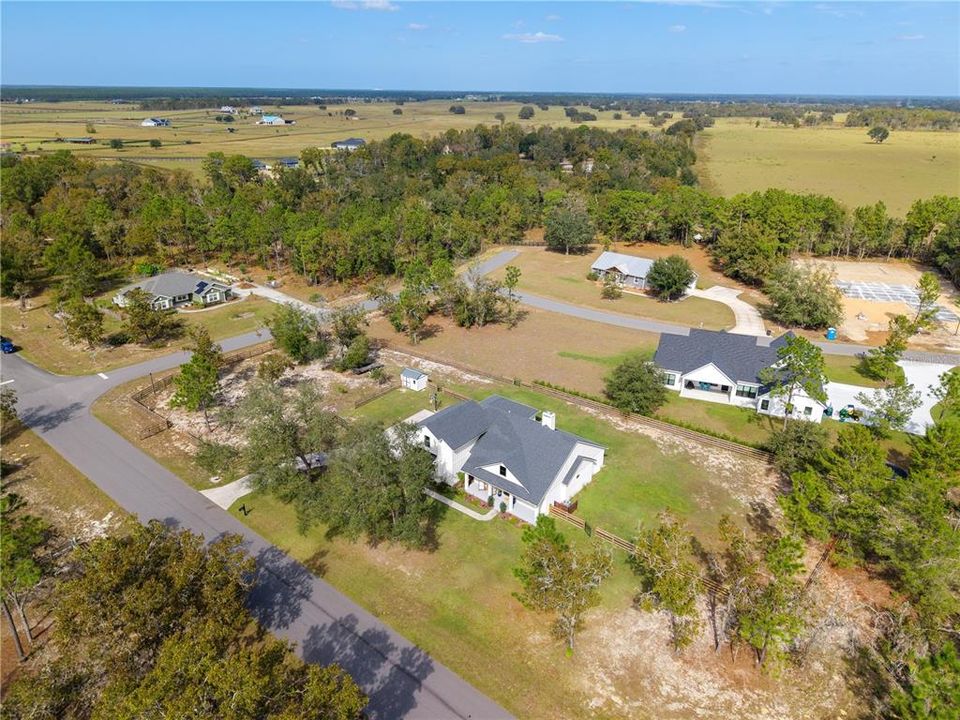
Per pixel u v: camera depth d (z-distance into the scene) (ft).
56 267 269.85
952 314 245.04
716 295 279.69
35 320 239.71
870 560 114.93
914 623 96.94
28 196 379.55
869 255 332.80
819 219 327.06
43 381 189.78
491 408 146.30
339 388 185.57
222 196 363.15
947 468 115.34
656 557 93.04
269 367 181.27
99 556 88.74
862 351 212.43
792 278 238.68
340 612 103.76
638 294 282.15
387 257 301.02
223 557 93.04
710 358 180.04
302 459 131.03
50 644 97.45
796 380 157.17
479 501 132.46
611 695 89.30
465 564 114.52
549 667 93.71
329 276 294.66
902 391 150.51
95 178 407.44
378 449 112.37
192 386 159.22
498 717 86.02
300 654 95.35
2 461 147.95
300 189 431.84
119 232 313.94
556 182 468.75
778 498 111.34
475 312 237.66
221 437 158.81
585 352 216.13
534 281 302.25
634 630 100.37
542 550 93.04
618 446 155.63
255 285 286.46
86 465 146.61
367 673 92.27
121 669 75.87
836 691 90.02
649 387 166.91
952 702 70.59
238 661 69.87
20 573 91.20
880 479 111.14
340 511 110.32
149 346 217.77
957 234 276.62
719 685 90.89
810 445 134.72
